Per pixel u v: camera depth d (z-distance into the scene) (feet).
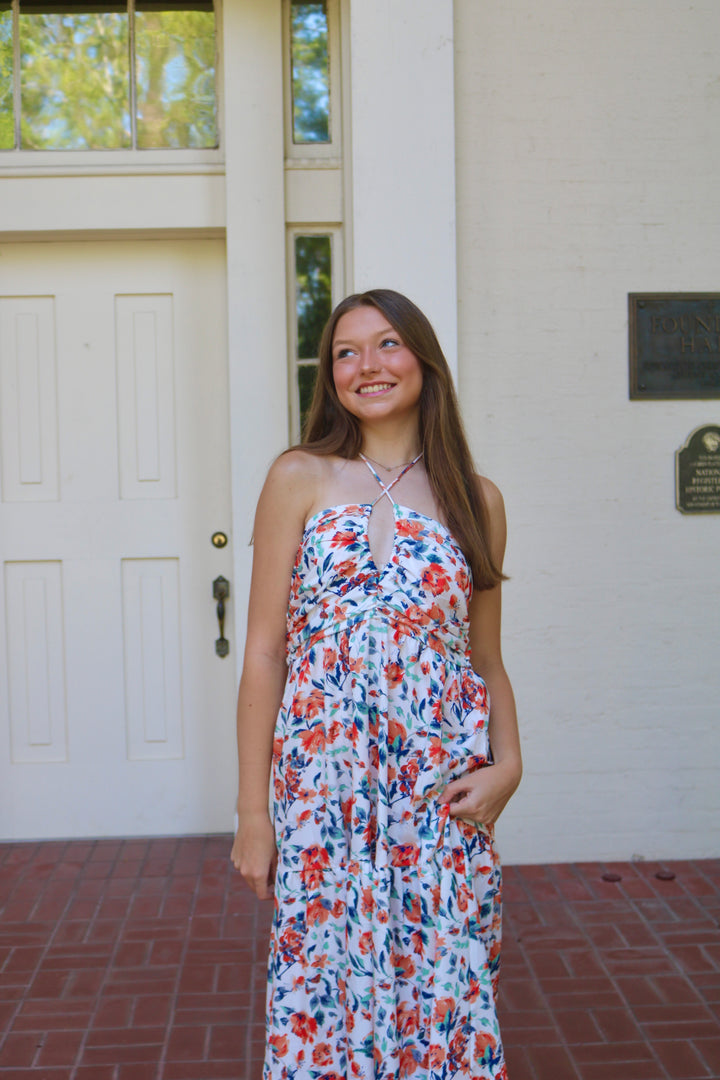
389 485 5.86
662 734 12.12
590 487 11.84
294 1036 5.50
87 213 11.73
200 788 13.00
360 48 10.71
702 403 11.85
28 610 12.69
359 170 10.83
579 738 12.09
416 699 5.50
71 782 12.88
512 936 10.38
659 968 9.71
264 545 5.86
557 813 12.15
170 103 11.91
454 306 11.00
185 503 12.65
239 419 11.75
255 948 10.10
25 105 11.86
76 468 12.57
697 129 11.55
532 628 11.93
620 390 11.76
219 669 12.85
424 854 5.45
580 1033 8.64
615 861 12.22
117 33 11.86
